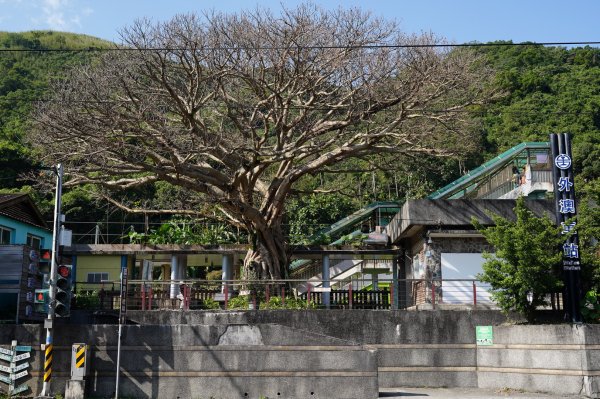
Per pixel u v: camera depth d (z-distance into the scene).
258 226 28.53
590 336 18.67
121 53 26.80
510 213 26.56
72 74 28.44
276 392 18.39
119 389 18.19
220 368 18.44
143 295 23.80
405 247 30.50
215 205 30.16
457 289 25.50
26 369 18.09
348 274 39.59
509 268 20.45
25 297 19.61
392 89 26.94
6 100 56.38
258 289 26.78
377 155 34.03
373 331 21.91
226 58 26.41
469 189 37.72
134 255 33.25
